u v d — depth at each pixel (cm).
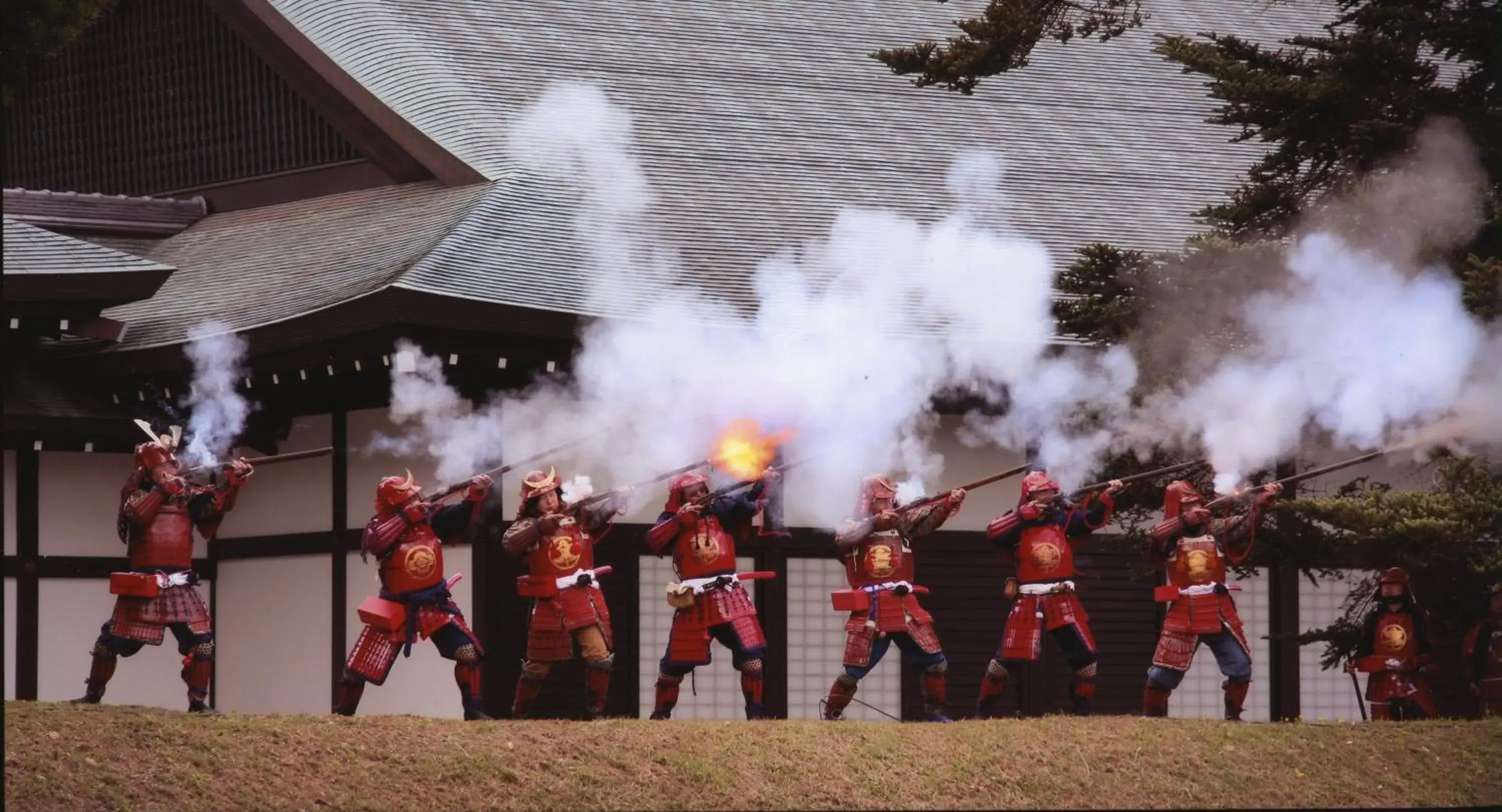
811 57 3506
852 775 1764
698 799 1675
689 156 3041
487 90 3044
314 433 2703
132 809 1509
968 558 2767
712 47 3434
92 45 3428
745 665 2077
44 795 1505
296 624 2703
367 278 2575
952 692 2745
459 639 1945
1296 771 1884
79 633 2708
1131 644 2856
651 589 2591
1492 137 2327
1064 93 3647
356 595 2627
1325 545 2442
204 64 3262
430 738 1723
